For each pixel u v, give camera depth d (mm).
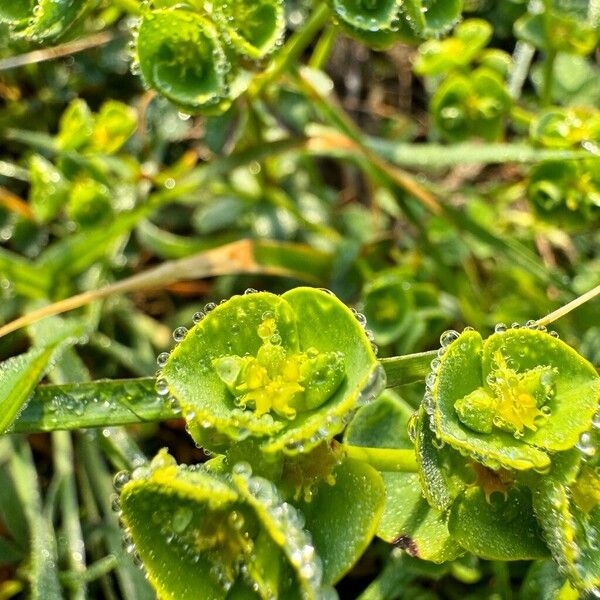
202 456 85
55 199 88
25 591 75
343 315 48
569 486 49
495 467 47
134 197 91
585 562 47
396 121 107
